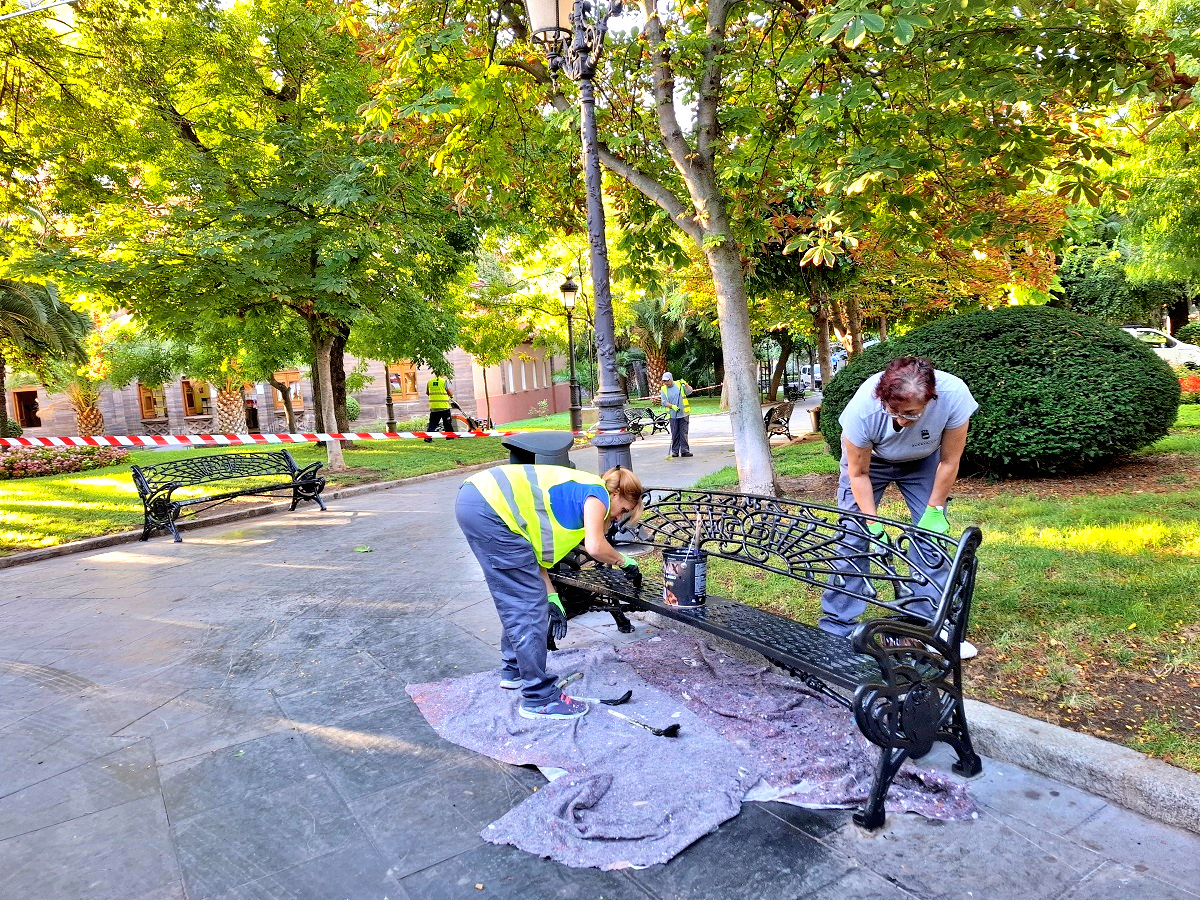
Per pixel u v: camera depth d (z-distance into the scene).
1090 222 10.44
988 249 7.57
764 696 3.50
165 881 2.43
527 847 2.48
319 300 11.65
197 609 5.61
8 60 9.76
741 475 7.03
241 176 11.17
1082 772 2.63
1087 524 5.18
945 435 3.37
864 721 2.41
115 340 22.64
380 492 11.77
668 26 7.32
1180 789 2.39
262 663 4.42
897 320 17.50
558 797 2.70
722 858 2.40
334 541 7.97
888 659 2.46
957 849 2.38
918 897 2.18
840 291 11.72
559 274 20.31
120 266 10.21
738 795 2.71
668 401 12.88
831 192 5.29
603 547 3.31
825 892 2.22
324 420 13.75
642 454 14.30
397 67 6.70
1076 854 2.32
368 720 3.55
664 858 2.39
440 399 20.11
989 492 6.60
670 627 4.54
